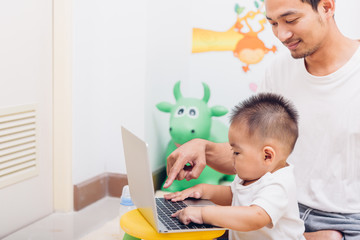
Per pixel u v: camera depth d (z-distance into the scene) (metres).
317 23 1.12
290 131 1.05
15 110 1.80
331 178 1.18
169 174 1.16
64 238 1.76
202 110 2.18
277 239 1.01
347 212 1.15
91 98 2.18
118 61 2.22
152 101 2.27
